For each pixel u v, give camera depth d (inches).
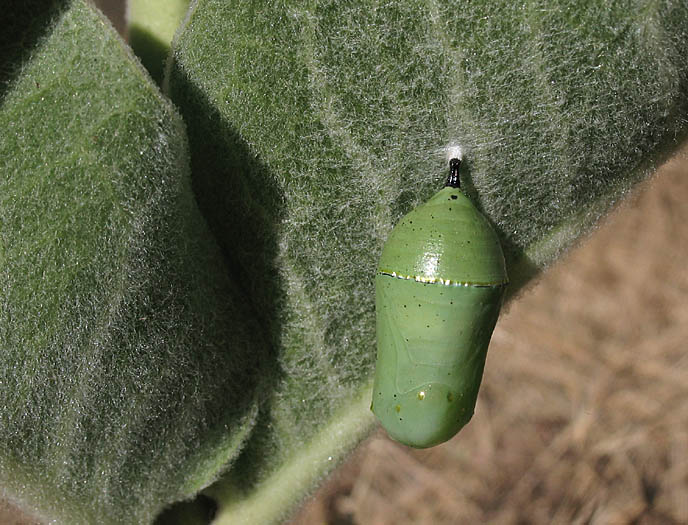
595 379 12.3
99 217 3.4
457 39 3.6
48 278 3.4
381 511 11.5
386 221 3.8
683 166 12.7
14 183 3.4
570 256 3.9
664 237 12.7
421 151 3.7
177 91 3.6
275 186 3.7
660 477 11.7
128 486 3.7
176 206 3.5
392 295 3.9
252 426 3.7
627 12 3.6
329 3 3.5
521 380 12.4
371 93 3.6
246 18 3.5
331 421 3.8
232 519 3.8
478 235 3.8
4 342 3.4
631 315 12.6
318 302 3.8
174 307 3.5
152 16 3.7
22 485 3.6
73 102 3.4
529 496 11.7
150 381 3.6
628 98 3.6
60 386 3.5
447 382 4.1
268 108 3.6
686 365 12.1
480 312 4.0
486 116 3.7
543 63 3.6
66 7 3.4
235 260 3.8
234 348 3.7
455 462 11.9
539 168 3.7
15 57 3.4
